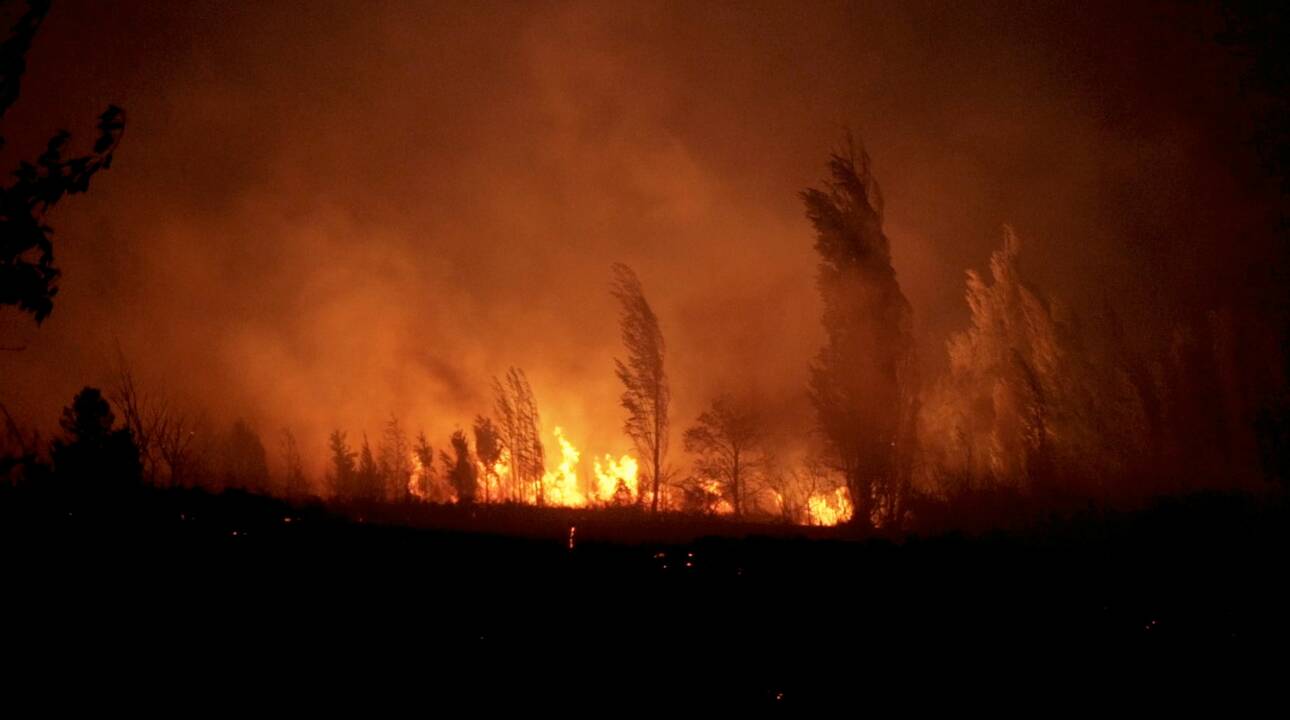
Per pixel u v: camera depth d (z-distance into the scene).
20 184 4.04
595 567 9.22
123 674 6.40
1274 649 7.94
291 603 7.83
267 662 6.89
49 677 6.21
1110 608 8.71
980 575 9.38
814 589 8.91
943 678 7.44
